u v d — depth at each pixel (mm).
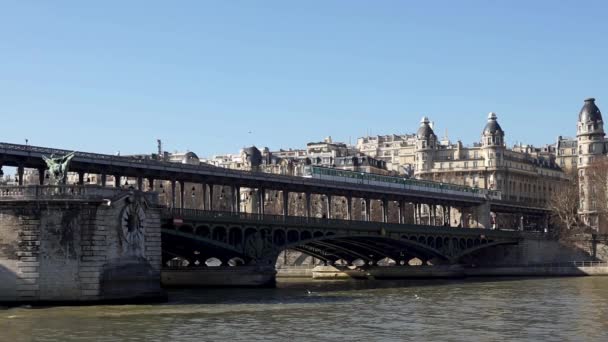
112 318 67375
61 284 74688
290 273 164125
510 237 166625
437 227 148375
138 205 78938
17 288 74438
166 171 107000
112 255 76375
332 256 154125
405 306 81875
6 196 75250
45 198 74688
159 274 81188
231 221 106000
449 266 151000
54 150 93438
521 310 77312
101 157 98188
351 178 149500
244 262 111812
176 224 96000
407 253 149375
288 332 60500
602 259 164250
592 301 87188
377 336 58688
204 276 111062
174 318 68250
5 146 88125
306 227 119375
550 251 169125
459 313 74750
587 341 55969
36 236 74688
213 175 113875
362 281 140250
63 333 59062
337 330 61844
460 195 174000
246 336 58250
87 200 75000
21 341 55688
